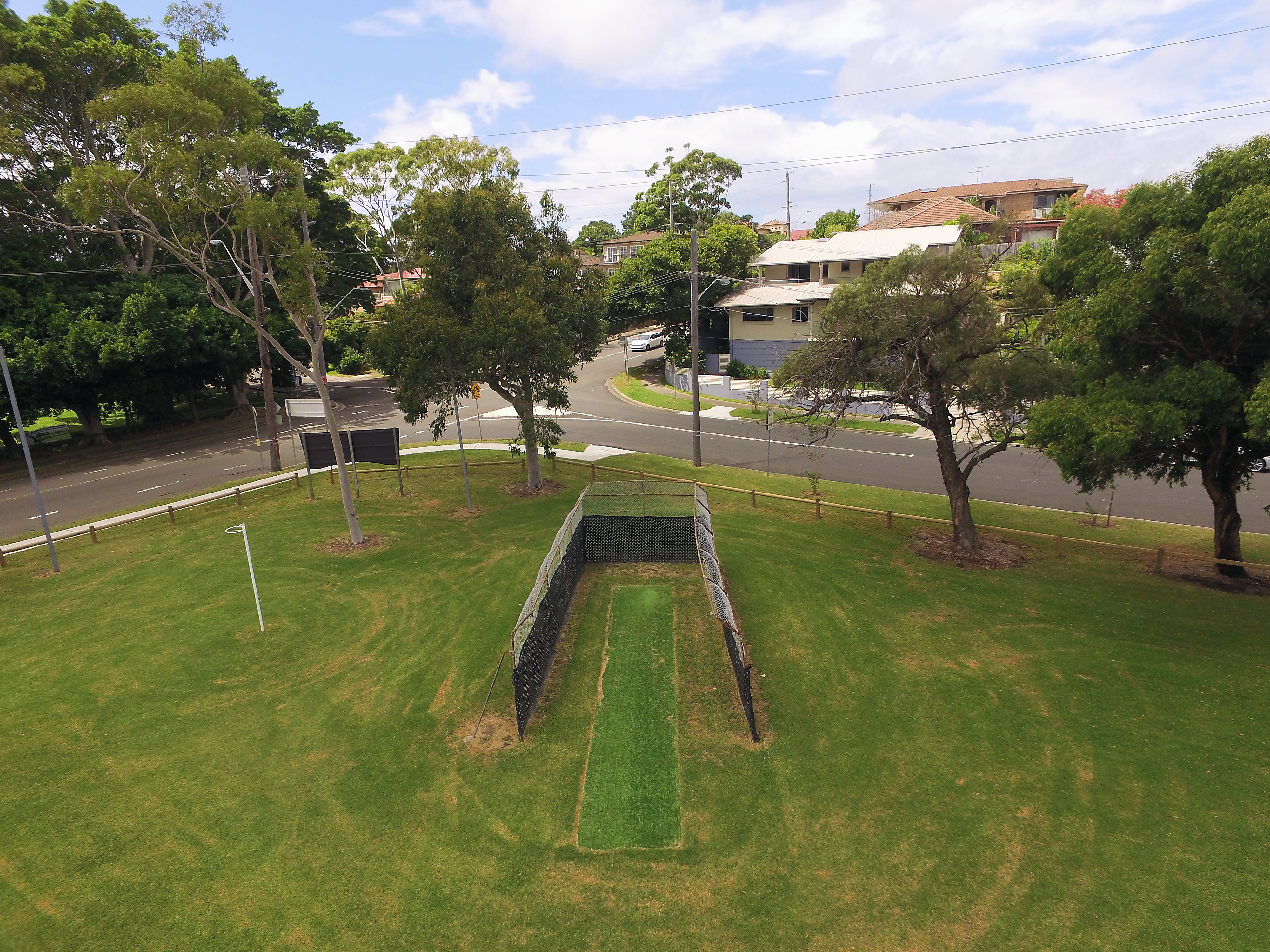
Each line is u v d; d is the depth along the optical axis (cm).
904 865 910
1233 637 1443
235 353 4009
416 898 883
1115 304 1329
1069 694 1270
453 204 2236
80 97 3550
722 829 979
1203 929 807
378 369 2356
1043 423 1503
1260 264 1170
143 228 3053
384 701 1319
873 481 2825
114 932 847
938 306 1728
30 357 3102
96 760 1170
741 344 5306
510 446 3131
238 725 1257
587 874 911
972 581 1764
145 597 1798
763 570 1875
